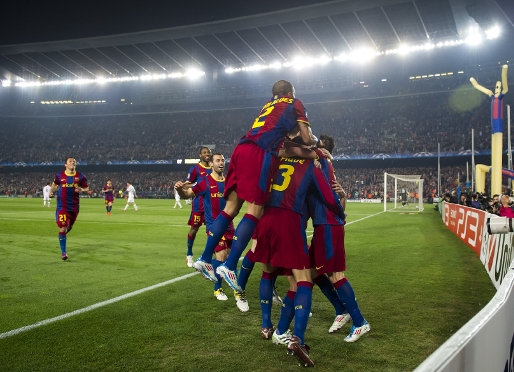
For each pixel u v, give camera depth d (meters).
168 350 3.62
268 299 3.91
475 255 9.17
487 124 47.12
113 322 4.41
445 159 48.81
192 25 44.66
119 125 65.44
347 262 8.25
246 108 60.78
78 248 10.25
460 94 51.25
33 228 14.84
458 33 43.50
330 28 44.75
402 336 3.99
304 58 52.44
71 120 67.12
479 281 6.52
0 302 5.23
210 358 3.44
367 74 53.88
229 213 3.88
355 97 55.00
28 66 58.09
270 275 3.93
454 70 50.41
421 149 47.09
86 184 8.77
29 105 65.81
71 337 3.93
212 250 3.89
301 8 39.78
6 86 64.38
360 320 3.89
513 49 46.44
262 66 55.09
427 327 4.25
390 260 8.49
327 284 4.18
